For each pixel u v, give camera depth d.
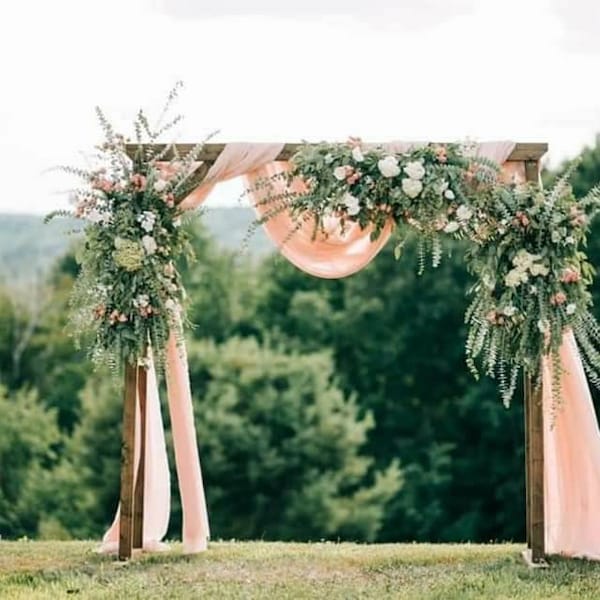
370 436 20.31
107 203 7.20
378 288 20.69
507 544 8.19
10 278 23.36
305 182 7.14
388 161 6.93
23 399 21.22
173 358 7.54
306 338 20.98
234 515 19.23
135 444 7.59
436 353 20.03
